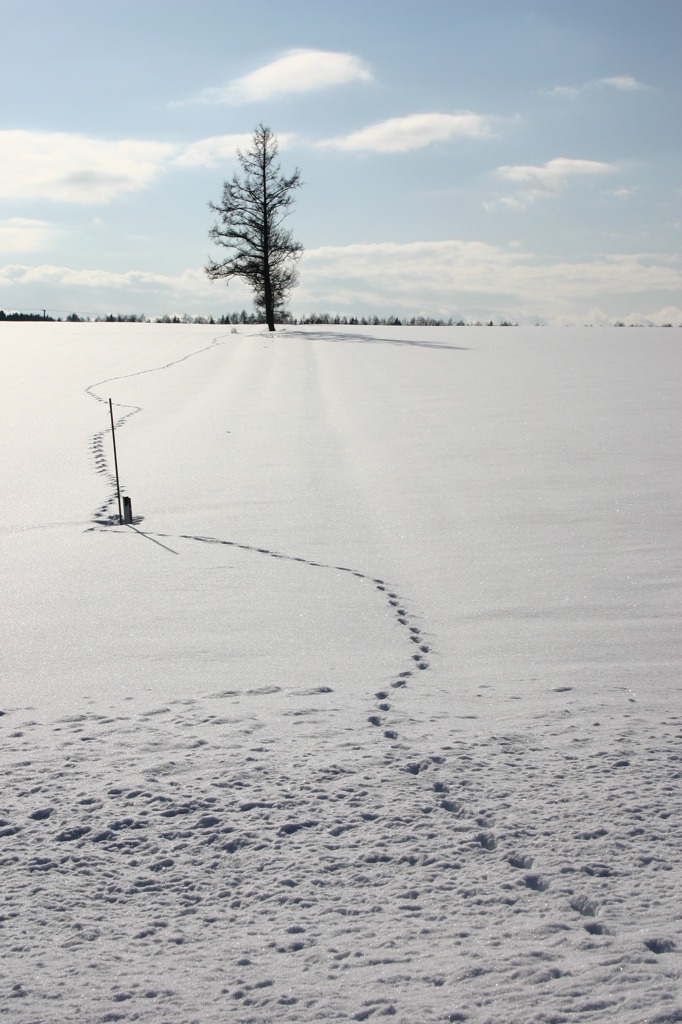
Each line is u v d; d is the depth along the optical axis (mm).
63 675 6426
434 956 3004
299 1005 2762
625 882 3436
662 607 7703
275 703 5691
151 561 9781
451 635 7258
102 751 4910
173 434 18688
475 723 5262
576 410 19031
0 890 3518
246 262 46969
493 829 3885
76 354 36375
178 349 37500
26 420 21141
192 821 4031
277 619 7703
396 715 5402
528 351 32438
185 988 2869
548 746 4852
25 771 4656
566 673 6250
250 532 10984
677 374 23891
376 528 11008
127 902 3428
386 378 26297
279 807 4137
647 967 2873
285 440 17469
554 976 2852
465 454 15273
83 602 8312
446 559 9523
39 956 3076
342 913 3307
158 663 6633
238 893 3469
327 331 46500
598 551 9531
